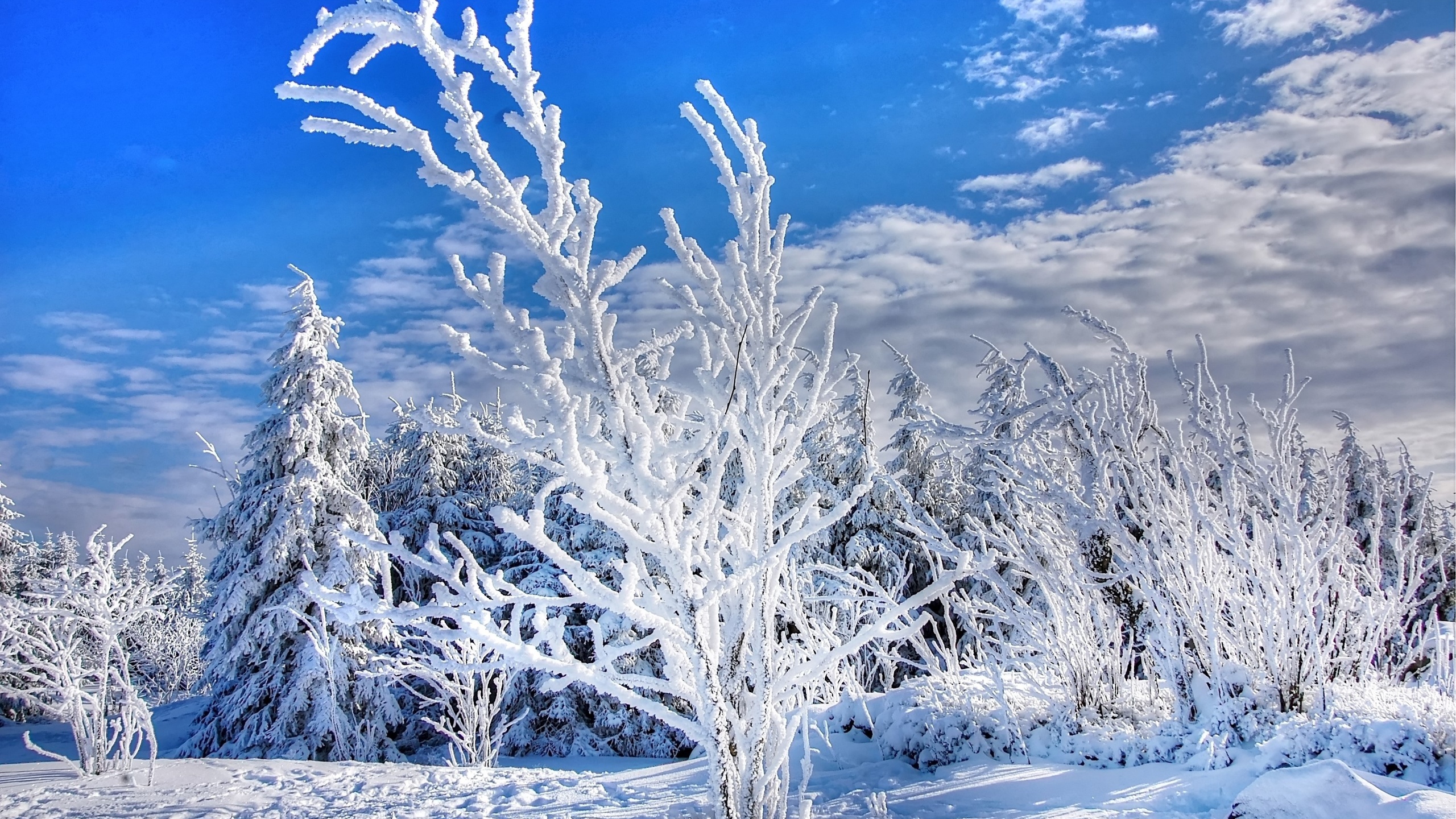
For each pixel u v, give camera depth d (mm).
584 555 18812
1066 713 7066
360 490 23266
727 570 3088
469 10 2363
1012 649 7492
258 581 16641
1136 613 7379
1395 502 7090
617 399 2535
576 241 2545
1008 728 7020
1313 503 6895
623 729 19016
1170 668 6539
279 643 16781
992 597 9766
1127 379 6965
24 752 18688
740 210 3070
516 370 2391
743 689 2980
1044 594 7547
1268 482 6547
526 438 2443
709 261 2943
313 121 2246
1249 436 6746
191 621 33344
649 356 3041
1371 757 4992
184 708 24938
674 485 2637
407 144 2299
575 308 2512
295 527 16734
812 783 6703
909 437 20141
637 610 2576
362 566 16875
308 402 17828
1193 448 6973
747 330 2986
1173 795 5102
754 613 2984
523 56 2410
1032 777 6039
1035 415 7258
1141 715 7062
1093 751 6312
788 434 3121
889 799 5969
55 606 11461
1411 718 5453
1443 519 8281
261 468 17859
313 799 8484
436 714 18875
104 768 10969
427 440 23188
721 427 2729
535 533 2447
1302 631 6191
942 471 20000
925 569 18375
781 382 3158
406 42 2301
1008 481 7629
